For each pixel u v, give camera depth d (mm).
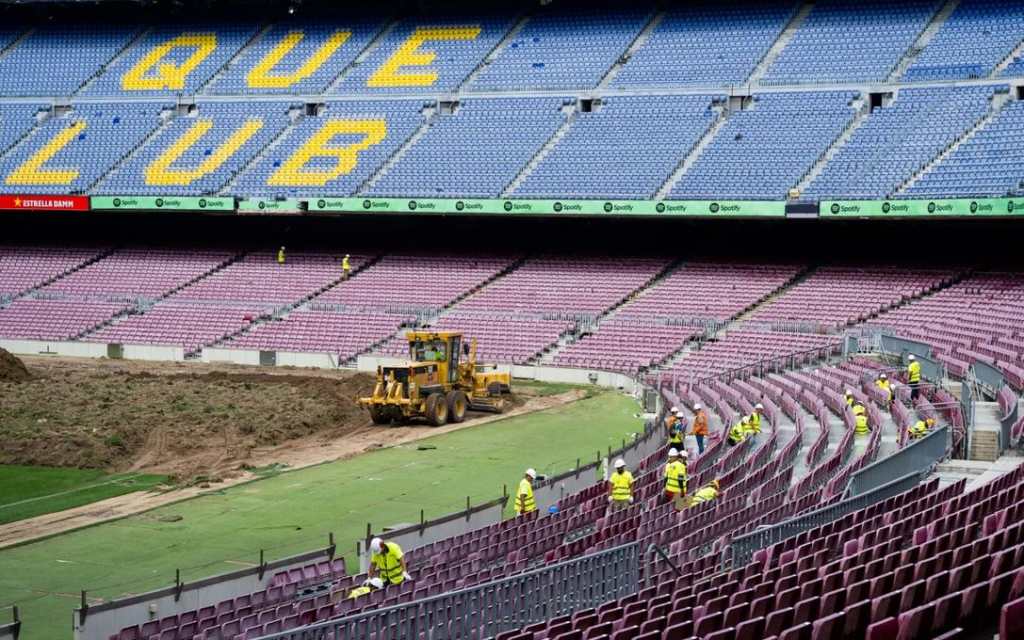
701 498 30562
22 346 74250
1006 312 58000
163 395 53188
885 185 64875
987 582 16953
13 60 91312
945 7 75625
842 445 36656
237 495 37938
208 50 89438
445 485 39500
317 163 78062
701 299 68375
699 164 70812
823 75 73812
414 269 77438
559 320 69375
